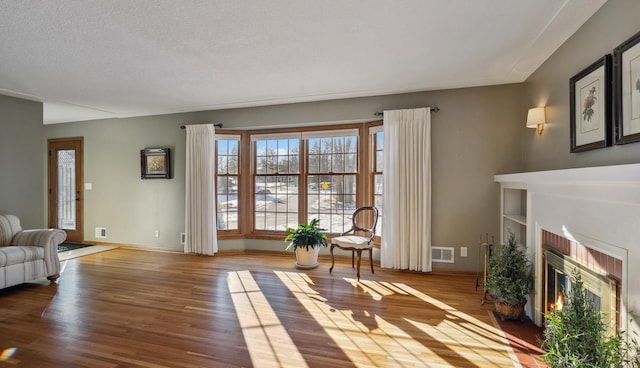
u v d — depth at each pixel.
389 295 3.31
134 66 3.23
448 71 3.42
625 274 1.55
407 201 4.09
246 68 3.31
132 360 2.12
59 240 3.84
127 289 3.50
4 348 2.28
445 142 4.03
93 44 2.72
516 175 2.99
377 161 4.55
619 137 1.93
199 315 2.83
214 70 3.36
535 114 3.11
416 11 2.23
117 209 5.67
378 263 4.47
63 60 3.06
